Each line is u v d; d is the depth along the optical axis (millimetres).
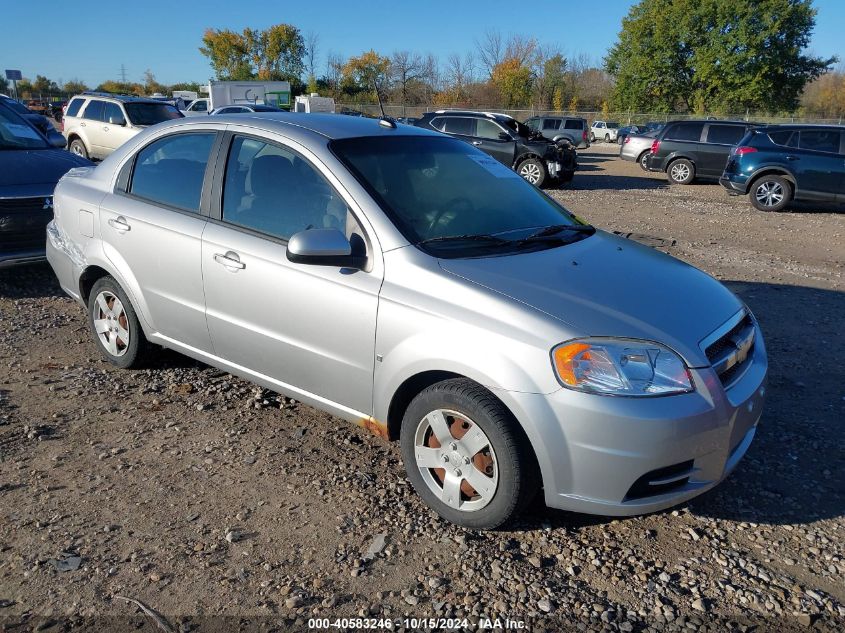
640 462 2658
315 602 2611
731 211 12914
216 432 3865
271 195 3598
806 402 4406
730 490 3416
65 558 2805
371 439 3820
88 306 4773
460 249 3199
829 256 8953
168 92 78000
